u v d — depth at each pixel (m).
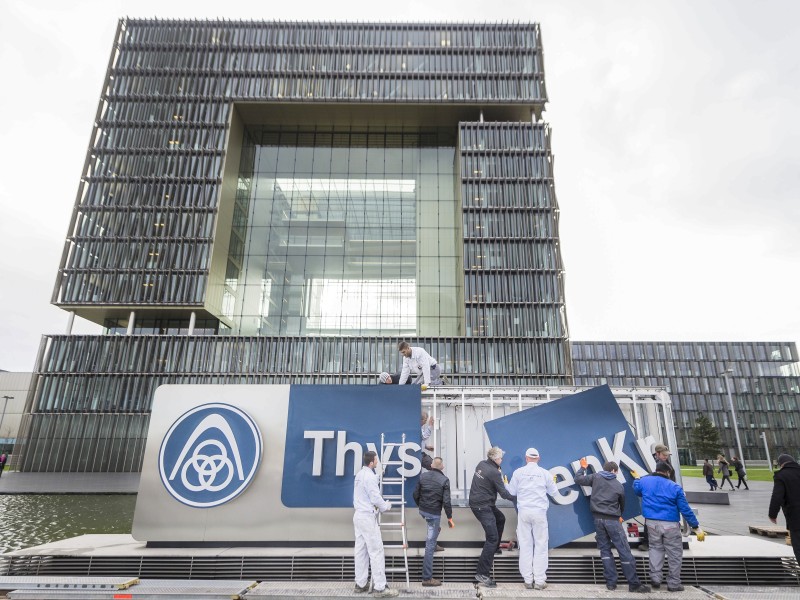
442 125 42.56
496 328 34.91
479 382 33.47
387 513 7.22
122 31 41.78
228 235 37.88
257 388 7.92
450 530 7.31
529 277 36.19
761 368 74.06
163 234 35.38
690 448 67.81
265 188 40.28
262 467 7.55
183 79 40.19
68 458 30.91
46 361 33.00
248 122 41.88
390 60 41.72
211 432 7.66
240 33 42.16
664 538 6.07
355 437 7.64
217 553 6.81
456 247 38.50
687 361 74.56
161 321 35.94
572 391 8.20
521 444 7.39
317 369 33.62
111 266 34.53
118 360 33.16
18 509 16.17
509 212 37.72
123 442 31.38
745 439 70.00
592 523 6.99
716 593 5.93
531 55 42.19
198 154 37.69
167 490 7.41
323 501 7.37
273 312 36.59
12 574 6.70
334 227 39.00
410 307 36.75
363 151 41.78
